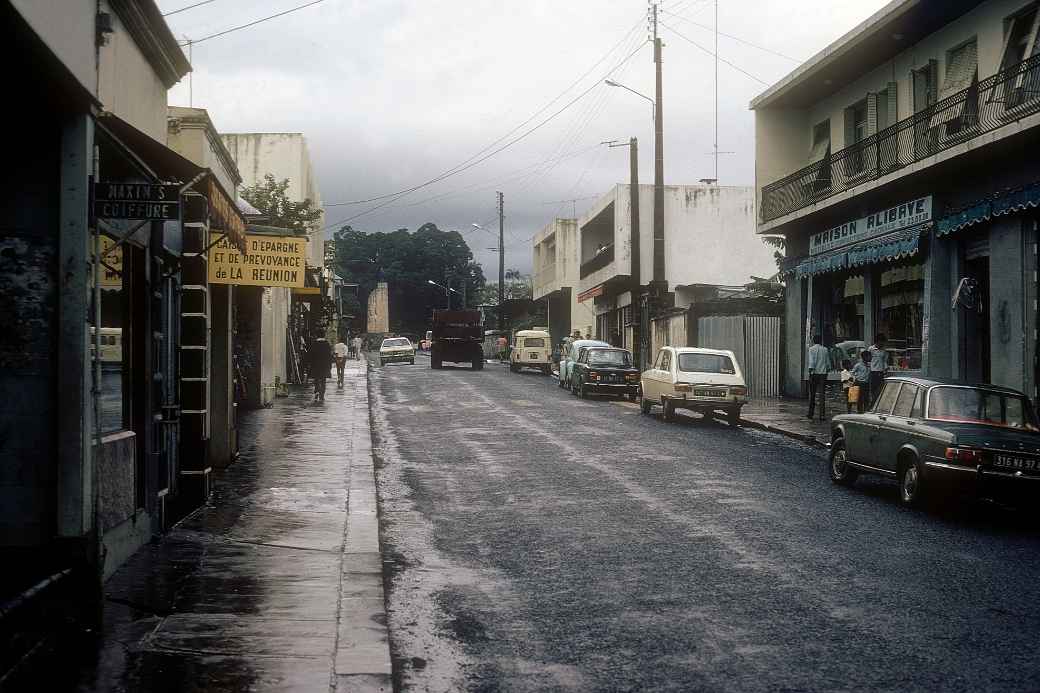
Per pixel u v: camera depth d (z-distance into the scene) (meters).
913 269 23.17
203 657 6.01
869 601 7.59
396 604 7.64
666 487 13.68
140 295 9.34
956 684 5.68
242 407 25.41
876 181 22.95
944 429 11.72
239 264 14.48
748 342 31.09
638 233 38.00
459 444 18.91
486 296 129.00
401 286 133.62
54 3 6.43
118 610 7.09
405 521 11.25
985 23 20.61
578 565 8.98
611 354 32.81
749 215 45.47
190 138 17.06
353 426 21.30
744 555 9.33
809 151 29.58
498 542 10.08
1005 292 19.34
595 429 21.83
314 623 6.88
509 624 7.07
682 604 7.57
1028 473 11.27
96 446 7.42
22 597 5.96
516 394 33.09
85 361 7.19
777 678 5.80
